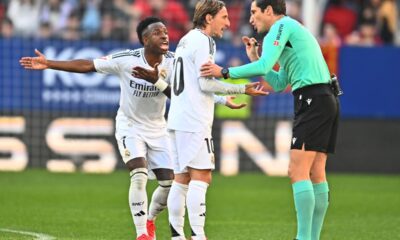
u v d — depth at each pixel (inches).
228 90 1095.6
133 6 2456.9
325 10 2608.3
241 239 1283.2
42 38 2191.2
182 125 1096.8
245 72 1070.4
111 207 1593.3
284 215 1545.3
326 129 1086.4
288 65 1098.7
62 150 2142.0
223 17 1117.1
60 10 2455.7
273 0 1104.2
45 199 1681.8
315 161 1119.6
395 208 1656.0
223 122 2153.1
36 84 2140.7
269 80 1165.1
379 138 2203.5
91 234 1298.0
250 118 2154.3
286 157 2153.1
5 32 2470.5
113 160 2145.7
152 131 1191.6
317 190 1120.8
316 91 1082.7
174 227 1125.7
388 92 2197.3
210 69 1079.0
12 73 2139.5
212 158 1106.1
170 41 2386.8
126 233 1314.0
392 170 2204.7
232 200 1727.4
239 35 2455.7
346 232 1366.9
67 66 1158.3
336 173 2202.3
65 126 2142.0
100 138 2143.2
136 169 1155.9
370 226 1432.1
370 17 2596.0
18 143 2135.8
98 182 1947.6
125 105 1182.3
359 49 2192.4
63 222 1409.9
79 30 2432.3
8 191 1785.2
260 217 1518.2
